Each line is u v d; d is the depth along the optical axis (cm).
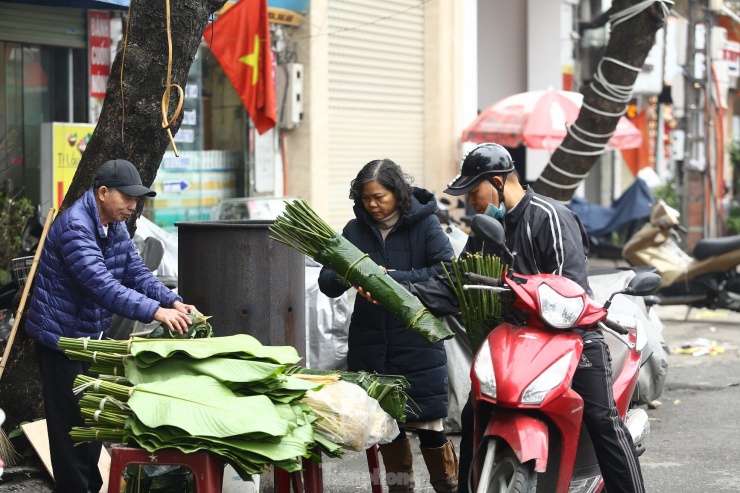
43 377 519
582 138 1052
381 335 548
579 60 2155
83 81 1055
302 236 496
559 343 453
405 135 1541
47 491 587
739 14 2242
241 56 1109
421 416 543
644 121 2555
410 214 548
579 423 453
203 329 495
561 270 479
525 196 489
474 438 471
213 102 1248
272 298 555
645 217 1800
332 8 1359
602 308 465
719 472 667
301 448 415
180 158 1193
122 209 510
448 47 1584
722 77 1991
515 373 441
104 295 490
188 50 614
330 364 749
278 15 1252
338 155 1399
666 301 1297
